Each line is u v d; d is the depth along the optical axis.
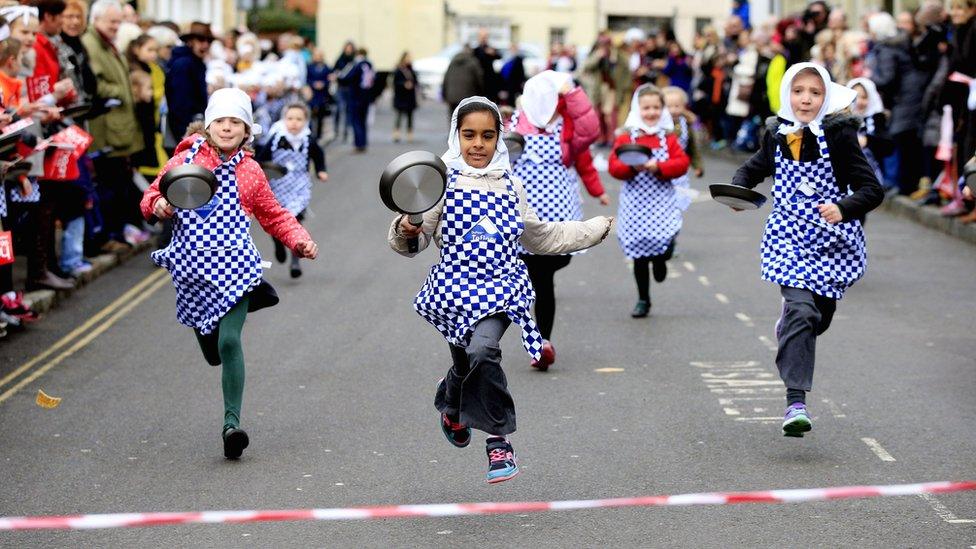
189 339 11.19
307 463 7.62
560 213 10.50
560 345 10.79
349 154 29.52
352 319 11.89
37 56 12.38
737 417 8.52
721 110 29.47
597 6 63.47
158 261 7.78
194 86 15.84
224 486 7.20
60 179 12.09
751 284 13.52
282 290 13.37
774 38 26.42
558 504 6.72
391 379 9.65
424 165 6.16
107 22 14.57
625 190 11.77
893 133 18.62
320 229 17.72
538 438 8.08
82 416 8.73
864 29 22.36
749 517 6.56
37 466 7.61
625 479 7.25
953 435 8.02
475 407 6.55
